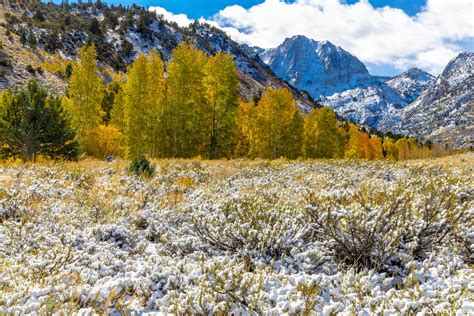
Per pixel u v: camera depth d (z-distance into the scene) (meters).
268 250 4.56
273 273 3.71
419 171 13.81
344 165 18.58
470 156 28.58
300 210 5.62
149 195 8.40
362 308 2.96
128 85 31.62
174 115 31.61
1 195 7.21
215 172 15.05
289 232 4.70
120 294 3.38
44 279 3.51
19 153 18.14
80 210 6.75
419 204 5.24
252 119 41.28
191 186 10.56
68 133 19.73
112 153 33.88
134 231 5.69
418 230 4.36
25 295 3.10
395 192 5.27
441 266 3.83
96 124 32.34
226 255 4.34
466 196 6.33
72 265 3.96
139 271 3.85
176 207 7.35
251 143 41.84
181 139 32.16
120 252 4.61
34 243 4.81
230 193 8.94
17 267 3.81
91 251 4.68
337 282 3.59
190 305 2.99
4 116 18.69
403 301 2.90
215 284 3.23
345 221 4.62
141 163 13.18
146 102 31.53
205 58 37.06
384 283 3.52
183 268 3.94
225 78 33.50
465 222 4.88
